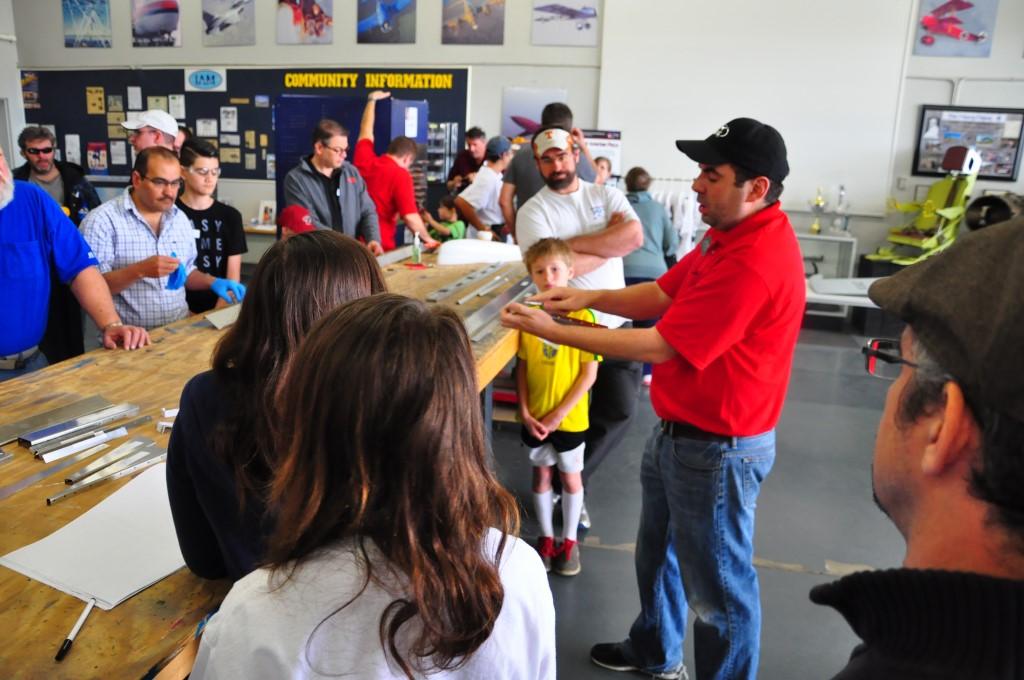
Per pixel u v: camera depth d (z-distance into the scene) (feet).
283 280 2.94
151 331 7.08
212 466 3.00
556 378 7.47
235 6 24.77
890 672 1.34
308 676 2.05
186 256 9.01
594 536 8.90
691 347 4.81
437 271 10.31
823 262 22.13
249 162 25.95
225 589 3.21
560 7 22.61
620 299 6.25
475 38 23.32
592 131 22.15
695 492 5.17
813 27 21.03
